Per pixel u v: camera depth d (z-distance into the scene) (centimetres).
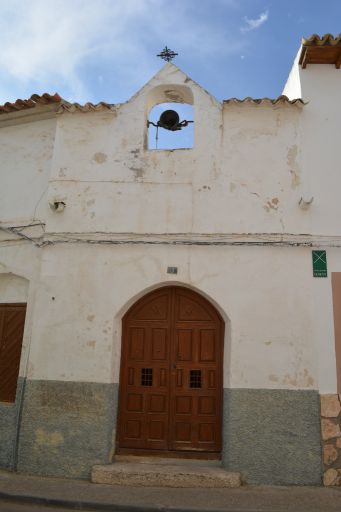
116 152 736
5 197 793
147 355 689
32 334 678
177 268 681
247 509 498
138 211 708
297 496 551
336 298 661
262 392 632
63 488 569
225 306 662
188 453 652
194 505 510
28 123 821
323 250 680
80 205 718
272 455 613
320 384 634
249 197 702
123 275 685
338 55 739
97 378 651
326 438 616
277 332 651
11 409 674
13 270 740
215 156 721
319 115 737
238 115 736
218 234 689
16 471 637
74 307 679
